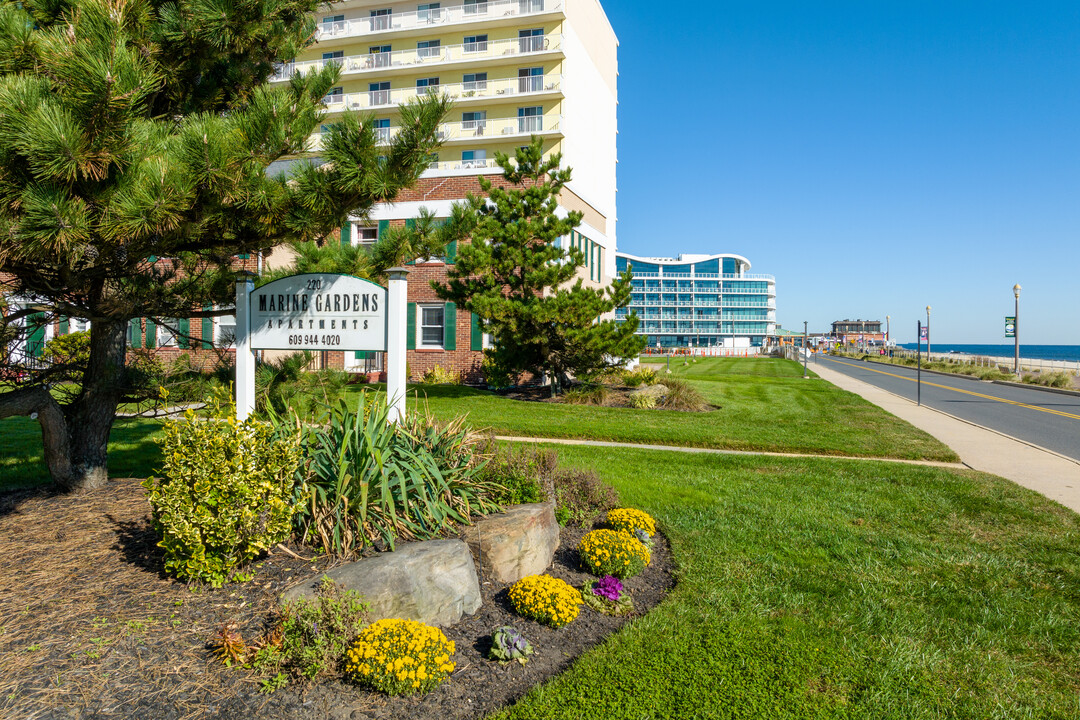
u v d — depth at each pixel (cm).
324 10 4069
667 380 1917
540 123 3700
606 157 4425
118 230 382
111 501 539
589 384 1841
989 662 384
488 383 1988
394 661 310
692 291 12850
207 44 573
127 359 711
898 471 922
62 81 374
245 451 384
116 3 408
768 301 12950
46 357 619
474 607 412
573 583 477
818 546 584
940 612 452
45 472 744
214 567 371
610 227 3975
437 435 544
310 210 490
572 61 3809
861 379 3362
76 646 318
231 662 317
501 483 545
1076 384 2830
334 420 496
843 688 348
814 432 1273
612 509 648
